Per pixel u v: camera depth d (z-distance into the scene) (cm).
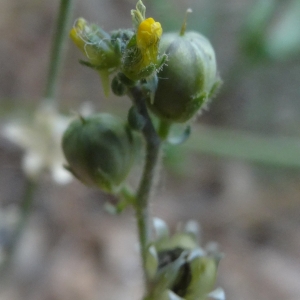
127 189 5
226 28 14
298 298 11
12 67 14
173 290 5
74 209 12
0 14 14
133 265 11
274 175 13
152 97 5
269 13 10
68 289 11
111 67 5
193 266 5
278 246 12
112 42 5
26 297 10
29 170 7
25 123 7
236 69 12
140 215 5
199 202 13
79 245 11
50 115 7
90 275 11
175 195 13
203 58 5
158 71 5
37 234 11
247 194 13
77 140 5
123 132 5
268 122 14
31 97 13
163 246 5
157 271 5
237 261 12
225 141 10
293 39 10
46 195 12
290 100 14
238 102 14
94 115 5
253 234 12
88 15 15
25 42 14
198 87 5
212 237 12
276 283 11
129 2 16
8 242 8
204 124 14
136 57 5
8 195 11
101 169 5
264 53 10
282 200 13
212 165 13
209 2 12
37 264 11
